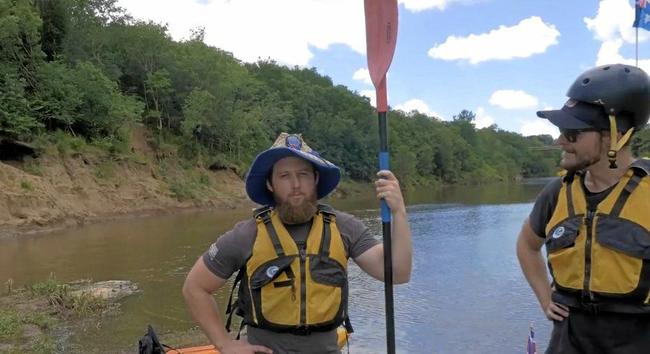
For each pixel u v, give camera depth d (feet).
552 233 7.03
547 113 7.07
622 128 6.61
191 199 120.78
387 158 8.16
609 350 6.63
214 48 186.60
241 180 148.36
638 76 6.59
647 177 6.50
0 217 73.26
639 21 28.68
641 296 6.39
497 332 30.50
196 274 8.29
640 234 6.35
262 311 7.95
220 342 8.04
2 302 34.06
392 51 8.27
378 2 8.39
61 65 109.91
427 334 29.99
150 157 127.54
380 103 8.27
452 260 54.65
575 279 6.77
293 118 217.77
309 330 7.88
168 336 27.81
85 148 104.27
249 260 8.02
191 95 143.54
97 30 137.90
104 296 36.96
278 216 8.16
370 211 119.03
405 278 7.91
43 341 26.18
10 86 92.79
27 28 102.89
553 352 7.23
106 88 112.47
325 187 8.57
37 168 89.20
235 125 153.69
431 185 284.41
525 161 435.94
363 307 34.86
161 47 150.61
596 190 6.89
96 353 25.23
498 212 116.47
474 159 360.48
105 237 72.49
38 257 55.57
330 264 8.02
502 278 45.14
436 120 400.26
